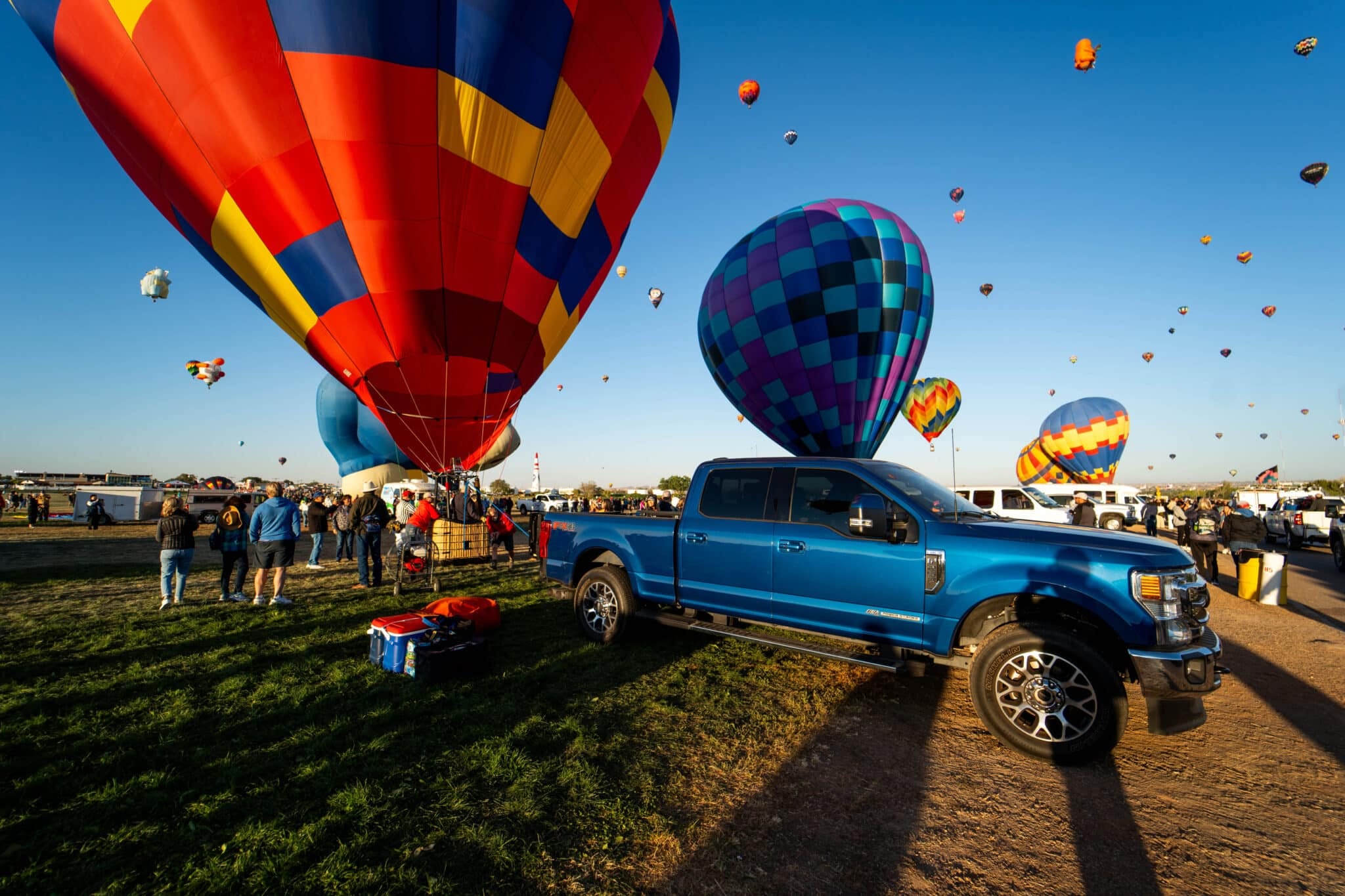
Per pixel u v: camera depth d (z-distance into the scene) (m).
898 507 3.93
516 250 7.59
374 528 8.46
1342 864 2.39
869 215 14.55
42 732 3.46
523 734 3.41
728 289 15.29
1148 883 2.27
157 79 6.17
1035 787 2.96
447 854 2.34
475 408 8.75
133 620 6.17
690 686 4.28
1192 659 3.01
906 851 2.43
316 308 7.38
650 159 9.20
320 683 4.26
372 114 6.21
